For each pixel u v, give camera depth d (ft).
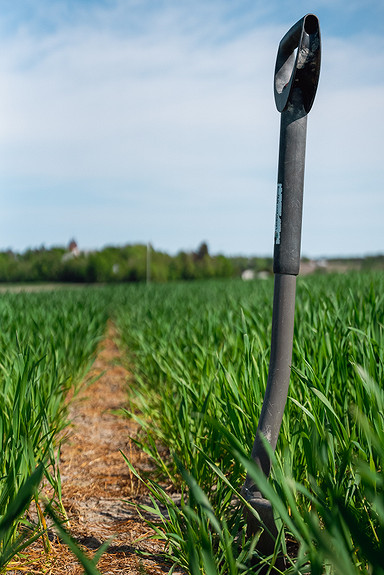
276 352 6.35
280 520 5.80
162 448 12.01
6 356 11.58
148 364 16.92
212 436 8.21
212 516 4.72
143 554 6.97
